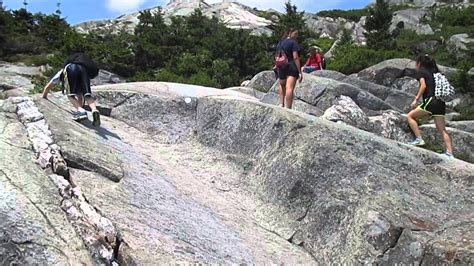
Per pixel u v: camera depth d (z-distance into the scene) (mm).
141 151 7723
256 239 6348
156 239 5141
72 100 7594
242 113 8266
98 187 5758
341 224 6363
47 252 4250
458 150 11211
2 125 6258
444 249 5461
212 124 8609
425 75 8773
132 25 48781
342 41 32344
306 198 6848
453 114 19375
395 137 11078
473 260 5176
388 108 13375
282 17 39062
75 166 6004
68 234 4551
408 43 34125
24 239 4277
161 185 6574
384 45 31391
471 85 22438
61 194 5070
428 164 7367
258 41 29906
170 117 8883
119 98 8992
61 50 26797
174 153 8242
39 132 6203
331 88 12977
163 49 27875
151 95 9086
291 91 9781
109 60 26109
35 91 11172
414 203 6418
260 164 7586
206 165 7988
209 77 23188
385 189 6582
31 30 35156
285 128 7562
